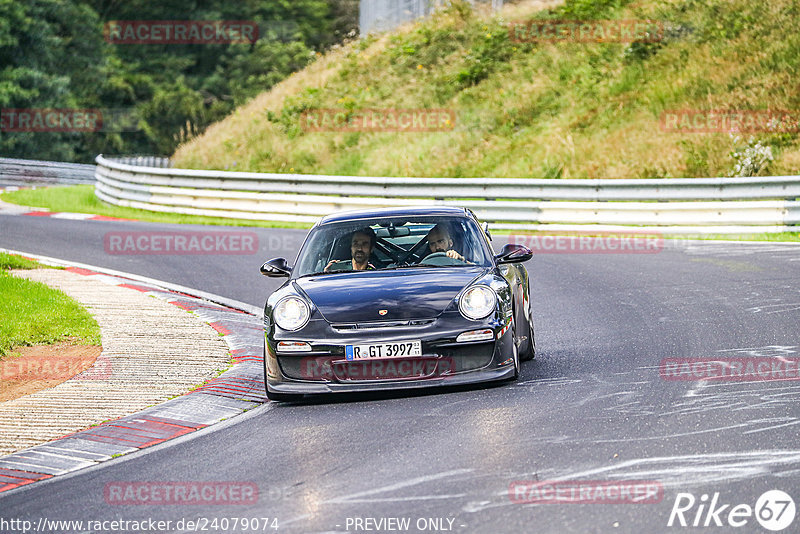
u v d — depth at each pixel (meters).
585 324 30.30
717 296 33.25
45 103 152.25
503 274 24.41
